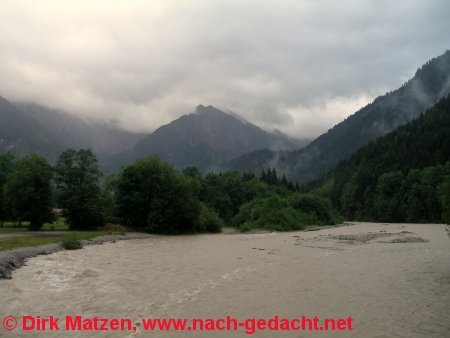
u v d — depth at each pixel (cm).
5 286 2316
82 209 7338
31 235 5681
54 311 1844
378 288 2423
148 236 6912
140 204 7925
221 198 11612
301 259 3706
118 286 2403
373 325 1719
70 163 7662
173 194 7950
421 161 16900
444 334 1611
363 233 7500
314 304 2045
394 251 4359
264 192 13888
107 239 5653
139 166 8106
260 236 6994
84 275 2733
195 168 14075
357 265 3322
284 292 2300
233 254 4088
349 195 17900
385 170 17262
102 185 8169
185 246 4991
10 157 8531
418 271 3023
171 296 2172
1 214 7881
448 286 2484
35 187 7219
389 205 14575
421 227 9831
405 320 1791
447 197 3167
